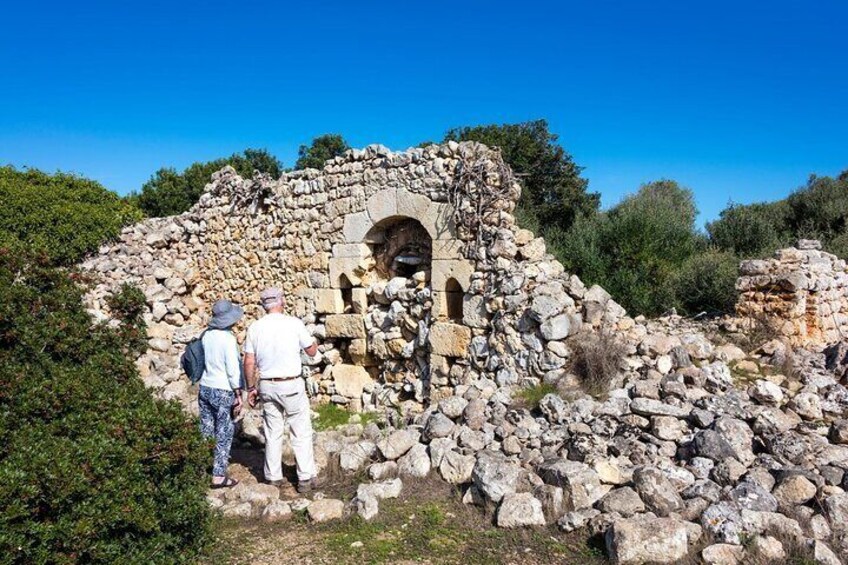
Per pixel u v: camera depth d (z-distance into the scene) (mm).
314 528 4805
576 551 4293
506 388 7332
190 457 4055
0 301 4500
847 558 4043
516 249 8094
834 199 15648
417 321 9242
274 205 11367
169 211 28406
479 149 8578
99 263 13133
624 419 5789
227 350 5676
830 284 8688
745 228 14438
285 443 7027
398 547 4430
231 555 4363
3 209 12914
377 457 6082
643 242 12602
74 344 4758
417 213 9055
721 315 9703
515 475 5027
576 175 20812
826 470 4812
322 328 10469
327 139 29125
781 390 6156
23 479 3096
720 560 3939
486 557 4258
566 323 7215
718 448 5129
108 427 3764
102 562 3357
